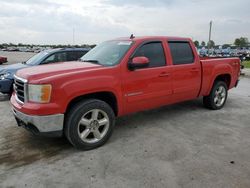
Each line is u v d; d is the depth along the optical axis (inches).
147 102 187.2
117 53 179.3
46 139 174.7
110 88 161.9
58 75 145.9
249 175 128.1
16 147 162.2
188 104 272.4
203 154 151.8
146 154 151.9
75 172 131.9
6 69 298.7
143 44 184.1
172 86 201.2
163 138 177.0
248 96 328.5
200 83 225.6
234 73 263.3
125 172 131.4
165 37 201.2
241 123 210.7
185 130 193.2
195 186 118.9
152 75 184.9
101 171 132.6
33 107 139.7
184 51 212.5
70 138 151.3
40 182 123.3
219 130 193.5
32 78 143.6
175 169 134.1
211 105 247.0
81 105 150.8
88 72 153.9
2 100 299.1
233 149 159.2
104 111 161.3
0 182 123.2
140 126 202.2
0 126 201.5
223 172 131.0
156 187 118.3
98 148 160.9
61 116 144.2
